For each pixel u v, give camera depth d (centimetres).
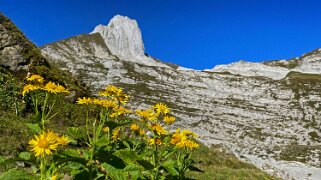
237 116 12694
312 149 8644
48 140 414
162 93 14200
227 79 16012
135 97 13438
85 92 3238
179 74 16150
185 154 685
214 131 10931
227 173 2373
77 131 513
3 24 3019
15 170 451
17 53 2878
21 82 2452
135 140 667
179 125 11062
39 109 2169
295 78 15450
